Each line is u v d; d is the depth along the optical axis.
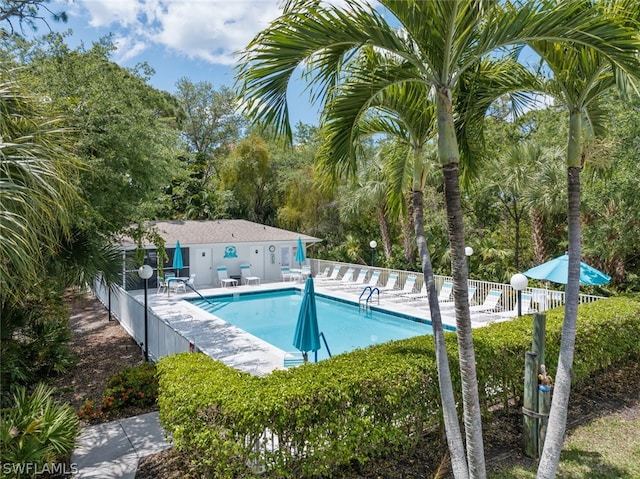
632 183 9.50
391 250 22.81
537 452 4.85
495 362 5.34
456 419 3.80
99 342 10.99
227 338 10.90
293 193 26.73
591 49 3.67
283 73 3.44
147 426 5.95
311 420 4.00
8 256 3.81
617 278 13.44
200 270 20.94
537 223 15.20
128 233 9.30
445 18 3.14
